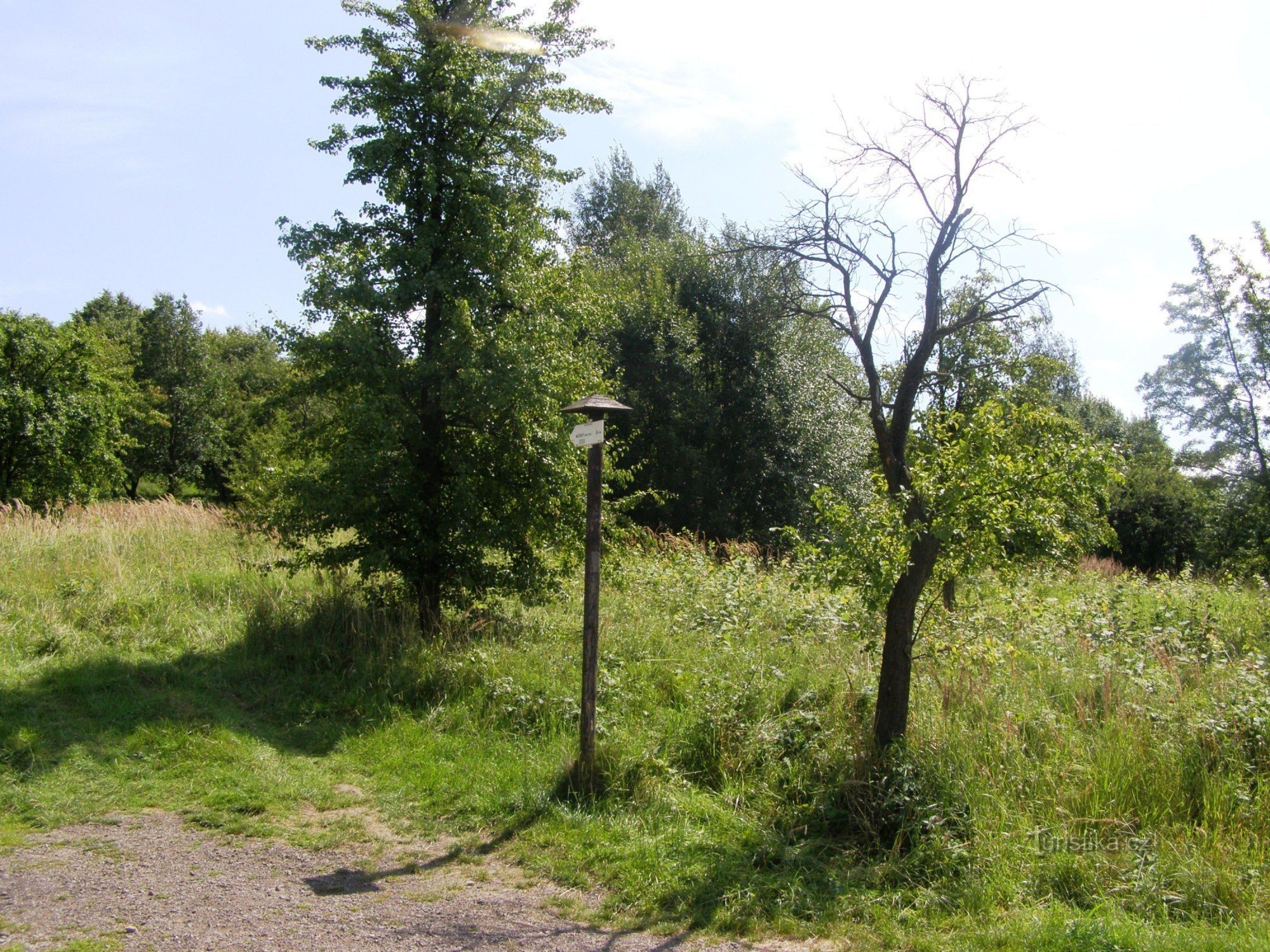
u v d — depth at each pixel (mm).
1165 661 8859
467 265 10359
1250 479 25844
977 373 10242
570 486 10406
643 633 10375
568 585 11977
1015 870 5363
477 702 8188
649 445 24125
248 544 13398
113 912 4441
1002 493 6234
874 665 8633
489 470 10641
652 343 24375
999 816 5902
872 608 6297
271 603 10250
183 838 5594
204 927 4328
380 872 5277
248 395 45781
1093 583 17797
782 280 7465
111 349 33375
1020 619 10922
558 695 8188
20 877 4828
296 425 11656
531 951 4293
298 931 4352
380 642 9336
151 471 39562
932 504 6191
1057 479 6262
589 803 6266
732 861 5551
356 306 9773
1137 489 32375
